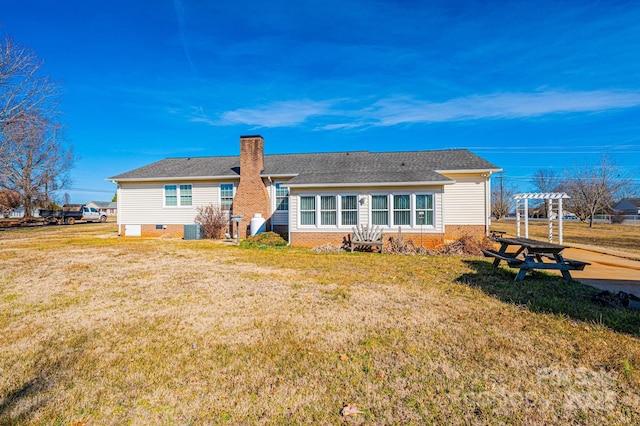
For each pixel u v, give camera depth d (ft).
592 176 132.36
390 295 19.89
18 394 9.66
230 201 61.93
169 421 8.42
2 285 22.99
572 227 104.68
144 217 64.59
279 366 11.22
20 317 16.33
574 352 11.89
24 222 107.34
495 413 8.59
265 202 59.06
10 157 85.56
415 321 15.24
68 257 35.68
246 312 16.81
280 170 60.34
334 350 12.36
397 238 43.73
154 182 64.28
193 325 15.07
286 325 14.90
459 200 52.80
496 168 50.98
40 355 12.16
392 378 10.37
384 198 44.75
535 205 185.26
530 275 25.39
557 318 15.42
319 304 18.10
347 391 9.70
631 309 16.63
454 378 10.32
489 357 11.62
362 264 31.22
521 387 9.77
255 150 59.21
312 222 46.78
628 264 31.37
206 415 8.66
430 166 53.52
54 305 18.29
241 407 8.99
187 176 61.67
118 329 14.66
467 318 15.56
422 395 9.44
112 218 177.17
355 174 49.11
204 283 23.40
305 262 32.58
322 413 8.70
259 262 32.60
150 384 10.19
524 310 16.63
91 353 12.30
